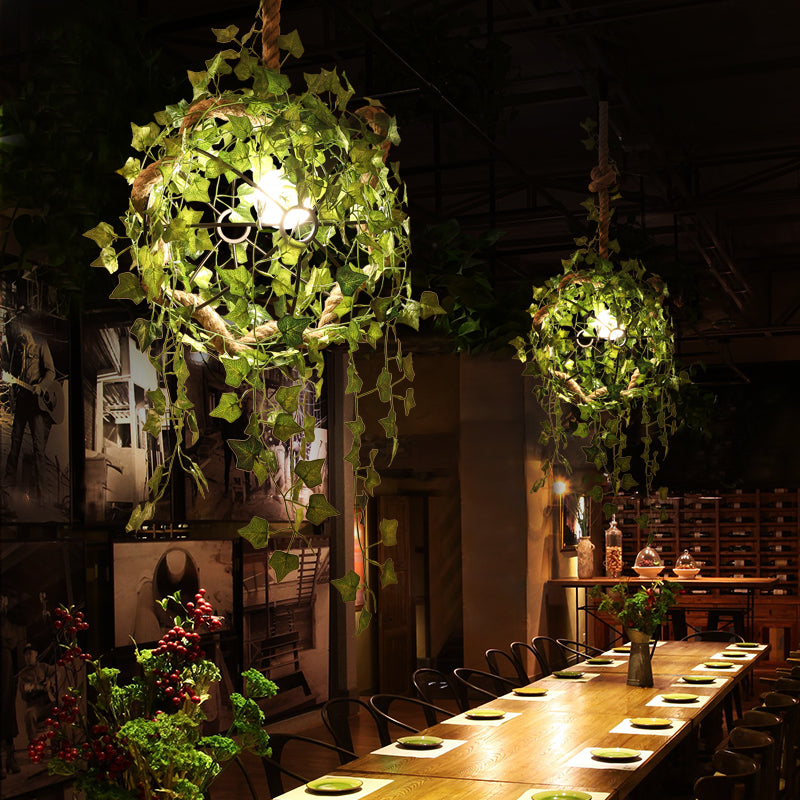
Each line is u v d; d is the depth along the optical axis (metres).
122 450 6.07
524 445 10.27
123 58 3.45
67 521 5.05
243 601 7.64
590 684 6.12
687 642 8.48
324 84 2.10
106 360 5.92
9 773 4.36
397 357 2.16
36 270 4.46
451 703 10.23
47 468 4.88
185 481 6.87
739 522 14.12
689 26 7.09
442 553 10.80
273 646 8.09
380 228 2.10
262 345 2.08
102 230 2.06
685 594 13.62
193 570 6.91
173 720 2.31
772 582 10.79
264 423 2.02
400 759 4.13
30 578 4.62
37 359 4.79
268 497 8.07
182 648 2.45
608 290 5.25
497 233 4.72
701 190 10.51
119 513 6.03
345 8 4.23
